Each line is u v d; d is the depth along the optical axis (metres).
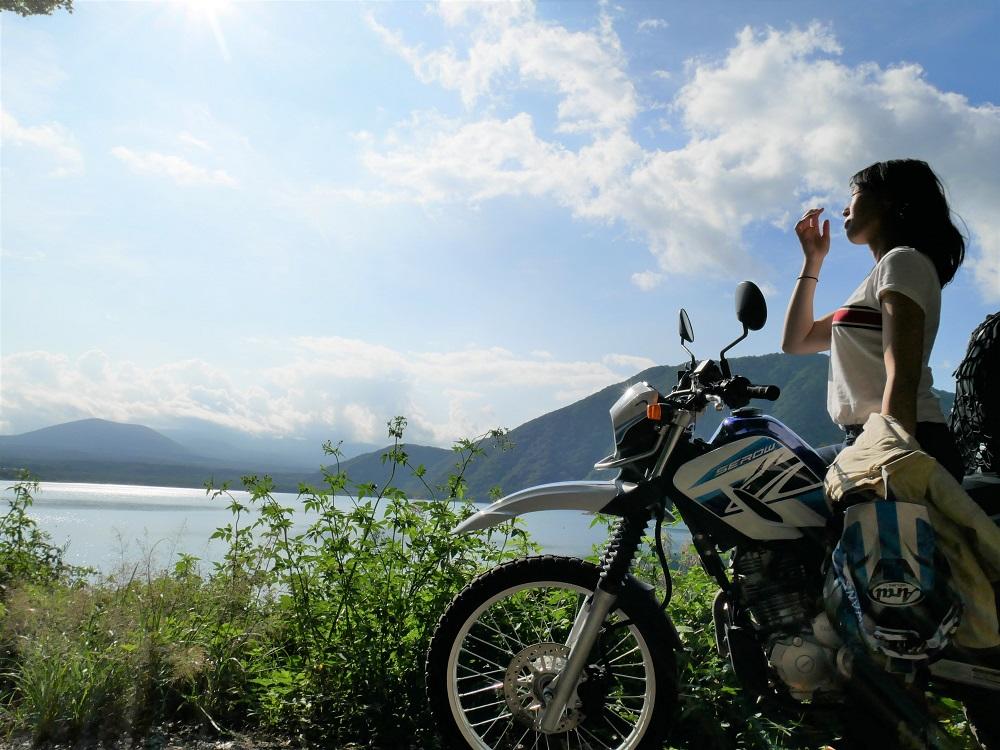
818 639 2.49
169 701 3.44
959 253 2.84
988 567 2.35
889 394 2.47
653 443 2.74
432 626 3.61
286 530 3.82
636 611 2.71
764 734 2.93
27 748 3.02
